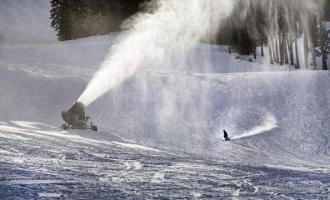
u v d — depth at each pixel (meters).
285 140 97.00
